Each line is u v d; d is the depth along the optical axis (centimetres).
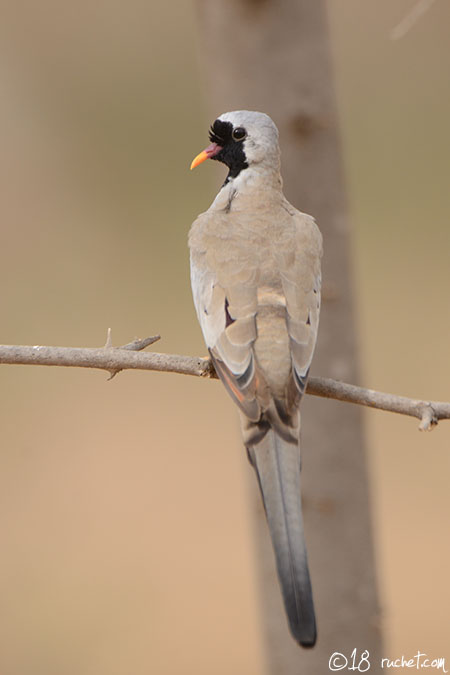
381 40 2058
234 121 814
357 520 891
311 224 788
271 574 908
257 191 801
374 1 2052
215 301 724
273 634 912
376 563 903
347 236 873
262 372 674
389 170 2053
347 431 887
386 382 1692
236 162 815
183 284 1878
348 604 893
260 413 655
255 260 740
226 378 683
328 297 866
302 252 755
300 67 852
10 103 2125
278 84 854
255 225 772
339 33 2061
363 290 1873
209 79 878
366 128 2064
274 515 613
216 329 708
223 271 737
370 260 1925
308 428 888
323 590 891
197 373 719
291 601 580
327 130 861
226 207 803
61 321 1806
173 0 2133
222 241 761
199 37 882
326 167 863
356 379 880
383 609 905
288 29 852
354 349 877
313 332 715
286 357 682
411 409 690
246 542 1464
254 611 1357
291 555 596
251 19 851
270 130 810
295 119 853
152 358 718
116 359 716
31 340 1766
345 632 894
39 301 1834
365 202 2042
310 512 891
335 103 869
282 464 634
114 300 1841
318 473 887
